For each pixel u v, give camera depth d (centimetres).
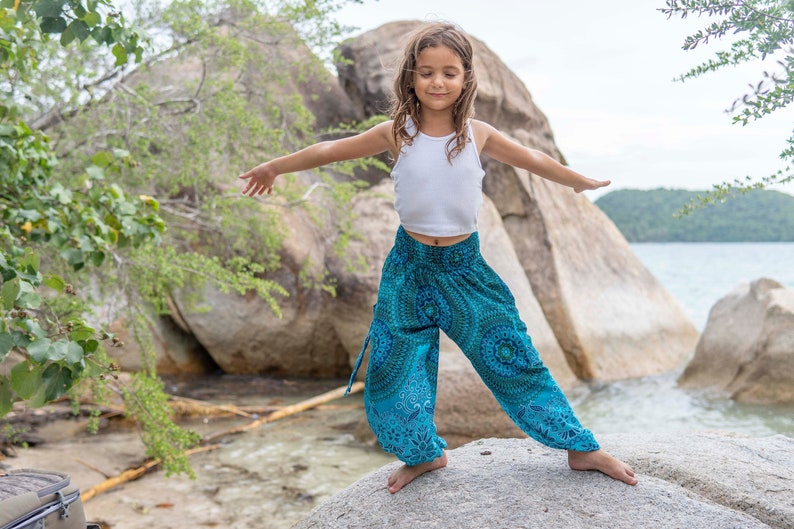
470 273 282
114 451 611
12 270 347
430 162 271
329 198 973
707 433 387
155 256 611
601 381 972
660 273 3503
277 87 972
